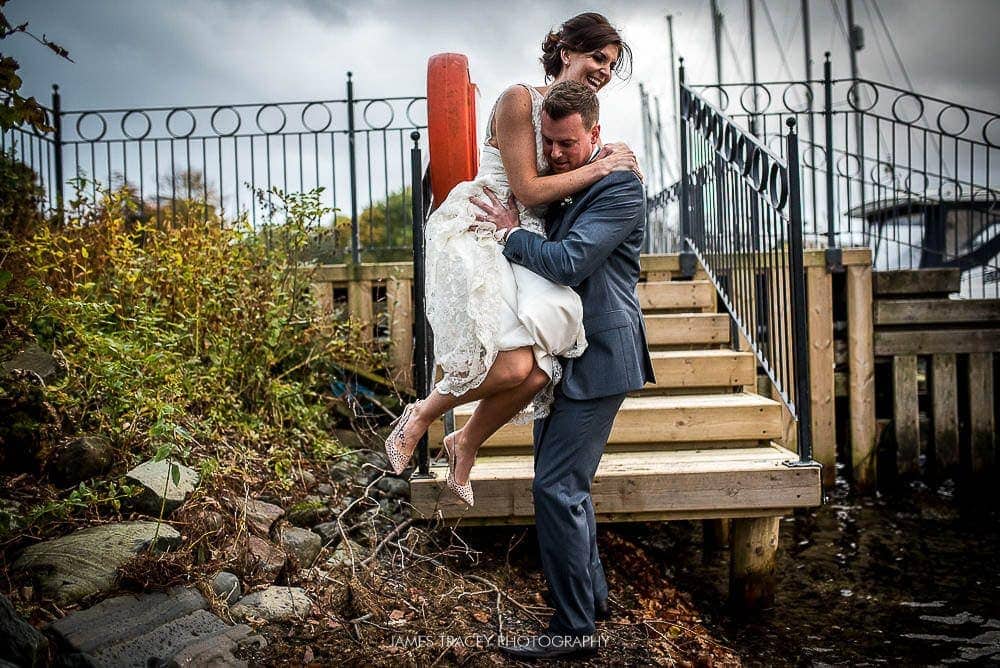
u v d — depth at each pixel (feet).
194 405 11.96
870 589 11.72
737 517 10.39
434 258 7.41
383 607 8.47
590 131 7.34
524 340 7.06
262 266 14.70
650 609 9.93
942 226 20.65
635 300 8.00
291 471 11.77
